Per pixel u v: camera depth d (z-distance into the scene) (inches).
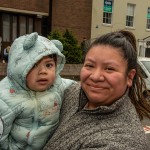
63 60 88.2
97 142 61.9
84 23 956.0
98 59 66.2
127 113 67.0
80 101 75.2
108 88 66.1
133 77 71.5
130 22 1112.8
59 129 75.8
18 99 81.1
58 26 900.0
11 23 842.2
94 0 992.9
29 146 83.8
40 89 82.0
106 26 1029.2
